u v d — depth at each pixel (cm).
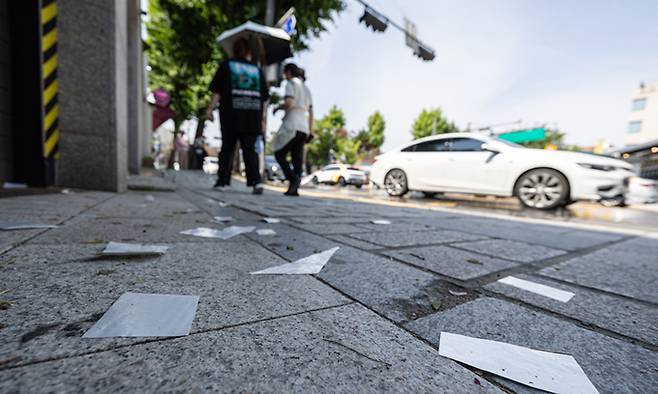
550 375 58
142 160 1139
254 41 646
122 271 97
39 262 99
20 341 55
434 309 87
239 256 127
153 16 1378
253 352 58
